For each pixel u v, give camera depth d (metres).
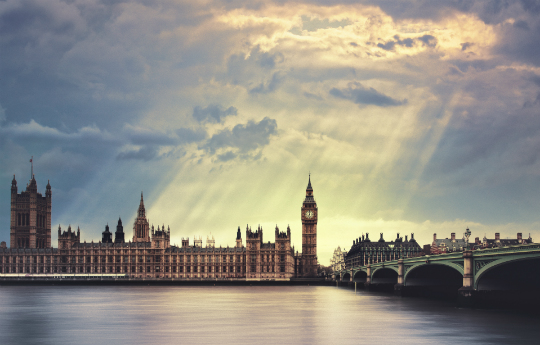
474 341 116.69
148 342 117.31
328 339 119.94
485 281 163.38
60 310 179.38
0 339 122.19
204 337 122.88
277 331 131.00
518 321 142.25
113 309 182.00
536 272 154.38
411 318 152.25
